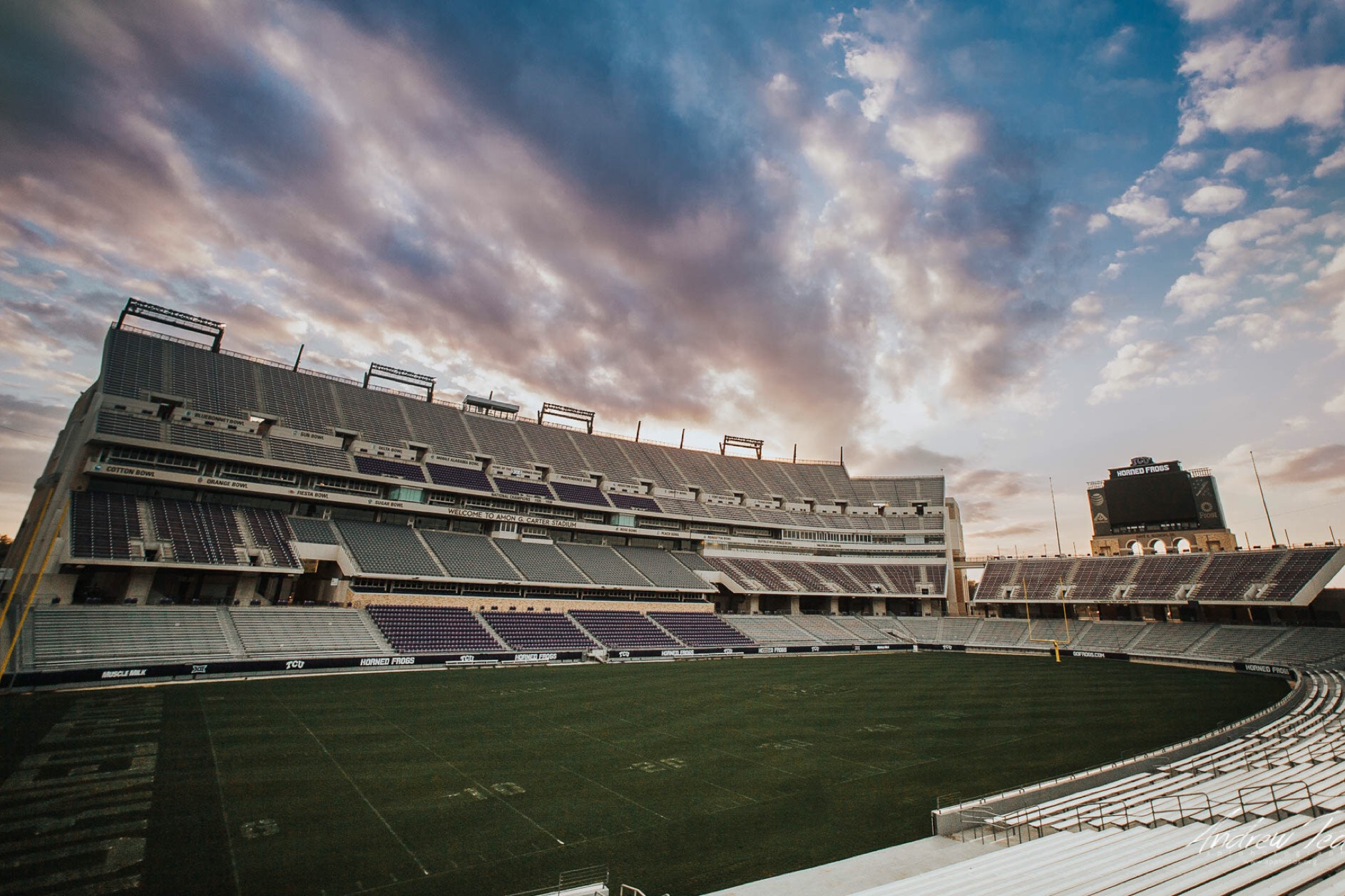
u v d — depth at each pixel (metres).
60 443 54.84
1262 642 60.19
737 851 16.50
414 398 74.81
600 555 74.62
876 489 102.12
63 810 17.48
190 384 56.12
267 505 56.91
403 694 36.78
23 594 39.88
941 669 56.94
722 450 106.31
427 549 60.66
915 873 14.70
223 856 15.26
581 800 20.17
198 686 36.16
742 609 83.44
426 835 17.03
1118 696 42.22
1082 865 12.57
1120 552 81.75
